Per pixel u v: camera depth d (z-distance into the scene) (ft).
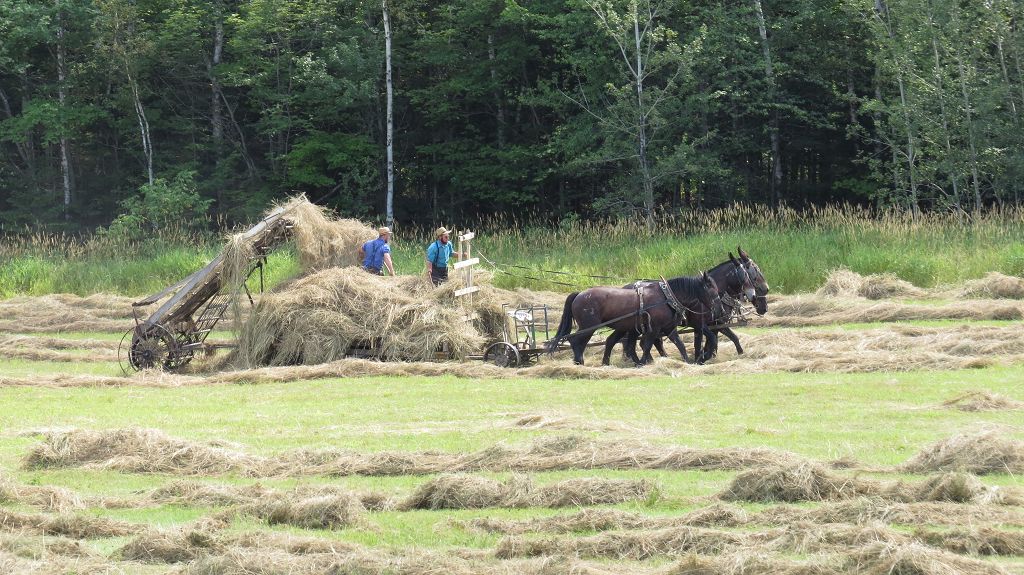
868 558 23.68
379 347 64.49
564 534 28.37
